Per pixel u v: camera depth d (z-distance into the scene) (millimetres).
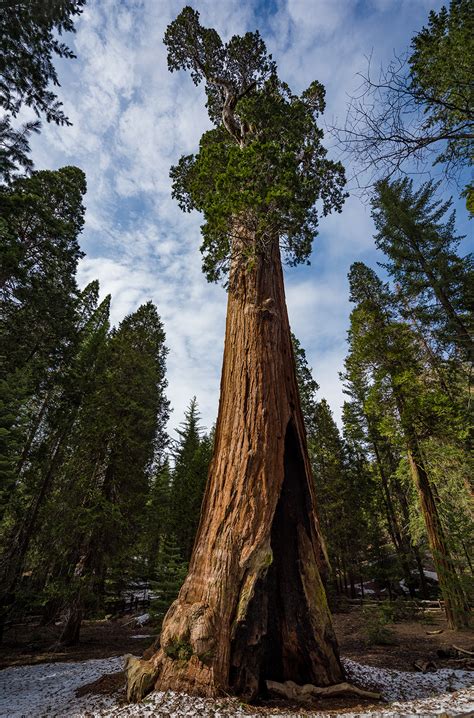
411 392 13992
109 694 5156
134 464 14648
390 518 22109
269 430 6070
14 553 13492
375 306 16828
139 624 16219
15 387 10656
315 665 5164
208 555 5371
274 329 7125
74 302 15969
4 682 7879
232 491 5676
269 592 5547
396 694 5215
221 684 4473
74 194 17859
